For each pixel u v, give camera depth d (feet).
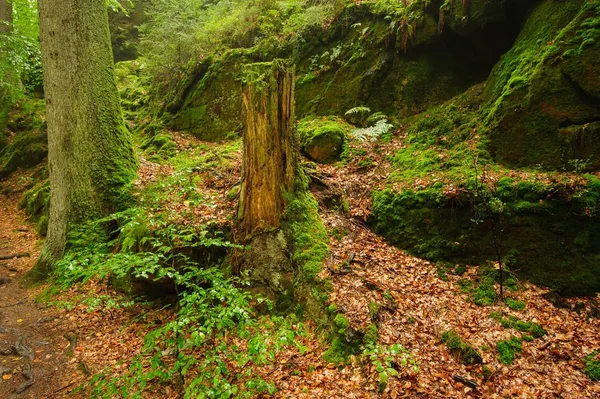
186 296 12.04
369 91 33.32
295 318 17.66
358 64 34.71
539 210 18.84
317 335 16.56
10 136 56.44
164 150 38.81
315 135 30.37
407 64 32.40
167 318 19.85
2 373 16.47
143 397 14.42
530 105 21.80
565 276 17.61
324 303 17.13
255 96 19.52
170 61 46.68
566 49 21.17
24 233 36.94
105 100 30.30
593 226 17.65
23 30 54.08
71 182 27.91
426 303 17.61
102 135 29.55
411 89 31.91
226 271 20.16
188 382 14.21
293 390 13.78
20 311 22.31
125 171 30.12
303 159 29.73
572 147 19.98
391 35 33.01
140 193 28.17
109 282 23.88
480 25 27.22
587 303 16.58
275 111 19.85
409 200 22.63
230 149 34.17
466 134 25.40
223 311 11.37
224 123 41.04
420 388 13.20
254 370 14.66
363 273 18.84
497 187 20.31
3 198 46.91
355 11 36.68
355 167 28.04
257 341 11.37
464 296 18.19
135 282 21.50
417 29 31.14
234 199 23.62
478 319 16.66
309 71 38.19
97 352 18.04
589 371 13.82
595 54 20.11
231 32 46.75
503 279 18.54
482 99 26.71
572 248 17.90
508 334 15.69
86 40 29.27
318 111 35.73
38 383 16.03
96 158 28.91
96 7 30.22
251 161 20.06
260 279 19.58
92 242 26.13
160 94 48.93
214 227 21.30
